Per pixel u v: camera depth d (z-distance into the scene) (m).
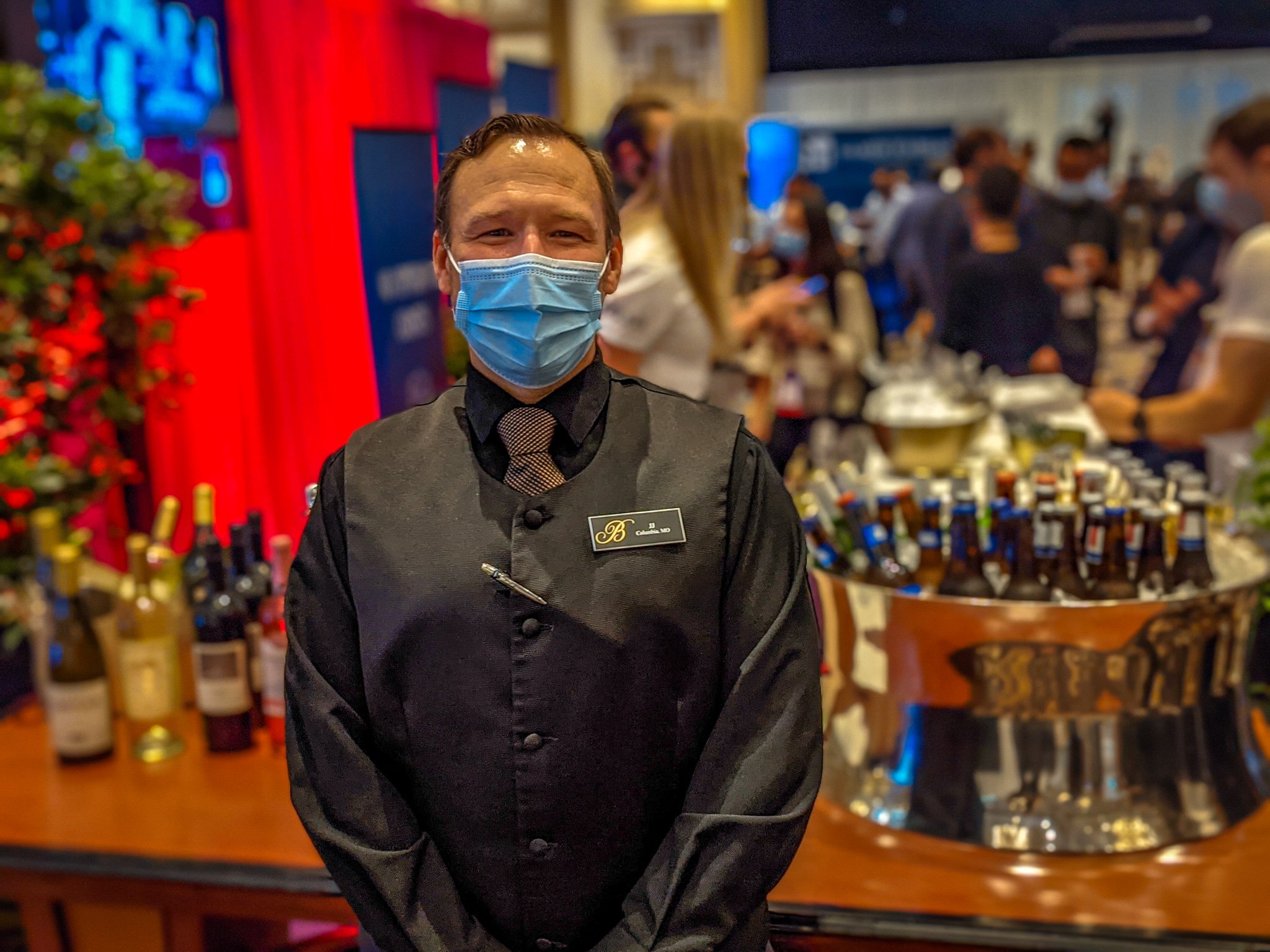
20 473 2.11
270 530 3.47
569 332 1.07
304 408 3.49
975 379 3.74
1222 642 1.54
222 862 1.55
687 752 1.12
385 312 1.85
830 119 7.21
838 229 6.20
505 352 1.07
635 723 1.09
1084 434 2.78
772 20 7.07
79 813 1.70
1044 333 4.19
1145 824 1.51
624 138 2.47
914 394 3.54
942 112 7.13
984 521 1.74
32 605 2.00
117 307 2.33
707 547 1.09
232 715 1.86
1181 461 3.45
